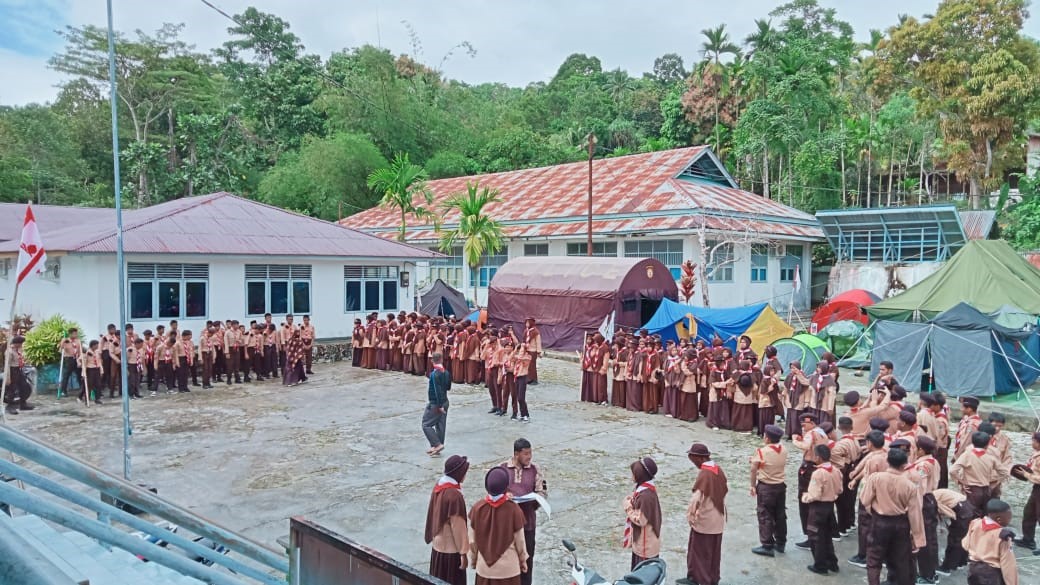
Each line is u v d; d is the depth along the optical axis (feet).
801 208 144.56
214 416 47.62
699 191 105.50
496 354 49.21
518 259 86.33
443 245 103.96
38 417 46.96
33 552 4.56
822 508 24.31
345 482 33.55
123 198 145.59
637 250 98.43
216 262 66.33
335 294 75.61
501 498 19.61
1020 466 27.35
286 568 14.07
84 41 161.27
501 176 139.85
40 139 148.56
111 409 49.62
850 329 66.85
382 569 11.25
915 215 96.17
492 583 19.54
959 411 48.32
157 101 169.48
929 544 24.29
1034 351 56.39
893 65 124.98
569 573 24.21
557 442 41.32
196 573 11.91
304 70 184.44
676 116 186.19
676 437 42.78
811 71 144.25
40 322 64.13
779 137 142.00
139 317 61.98
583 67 283.38
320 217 155.43
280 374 65.10
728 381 44.29
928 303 61.77
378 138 176.24
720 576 24.23
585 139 203.72
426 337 64.39
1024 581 24.30
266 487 32.81
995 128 114.83
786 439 42.45
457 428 44.75
